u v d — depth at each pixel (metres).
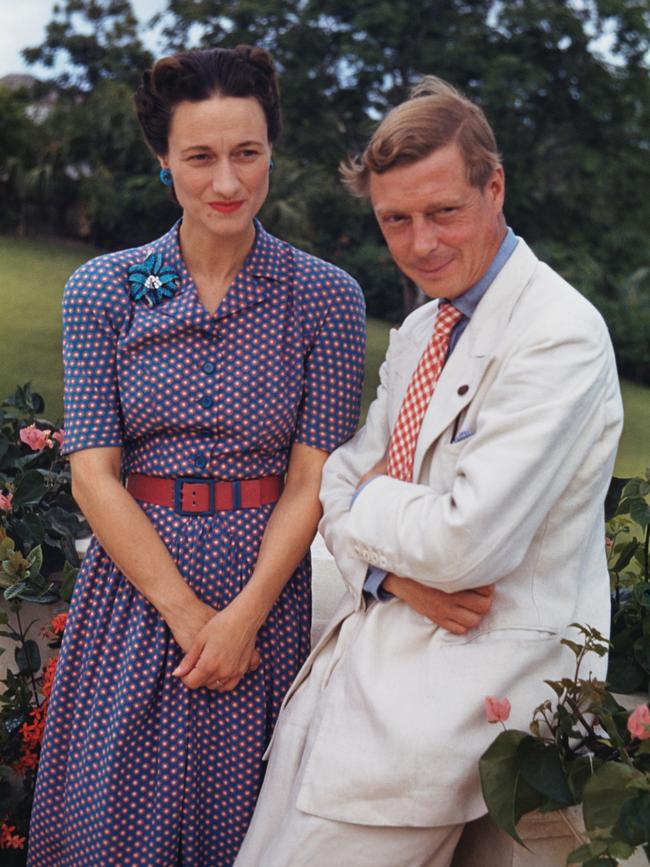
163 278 2.04
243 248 2.05
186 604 2.01
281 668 2.15
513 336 1.76
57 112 14.92
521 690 1.79
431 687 1.79
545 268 1.83
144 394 2.03
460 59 12.70
